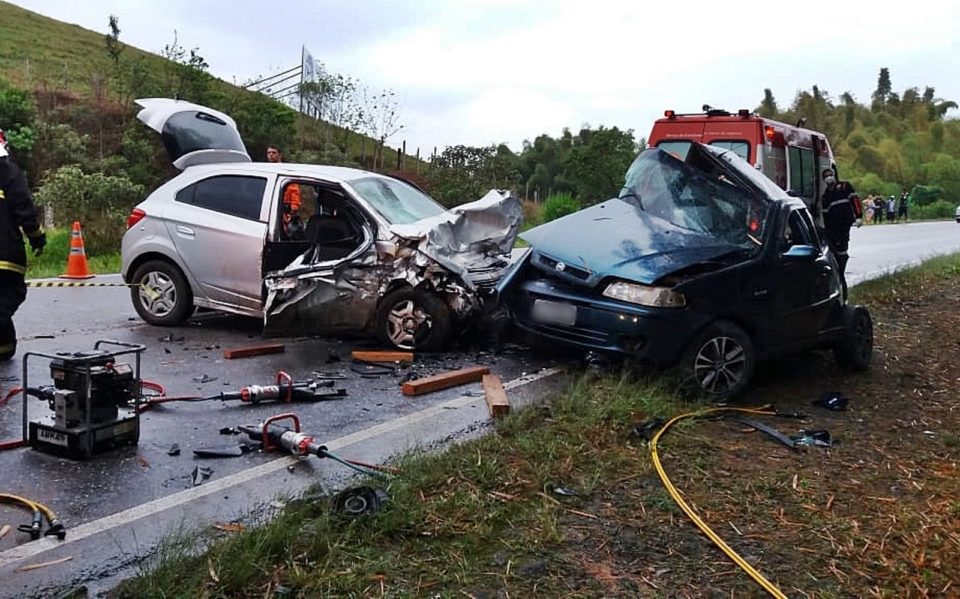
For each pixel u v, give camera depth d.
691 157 7.65
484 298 7.75
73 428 4.80
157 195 8.87
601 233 7.26
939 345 9.05
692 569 3.62
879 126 73.81
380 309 7.69
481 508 4.07
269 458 4.93
